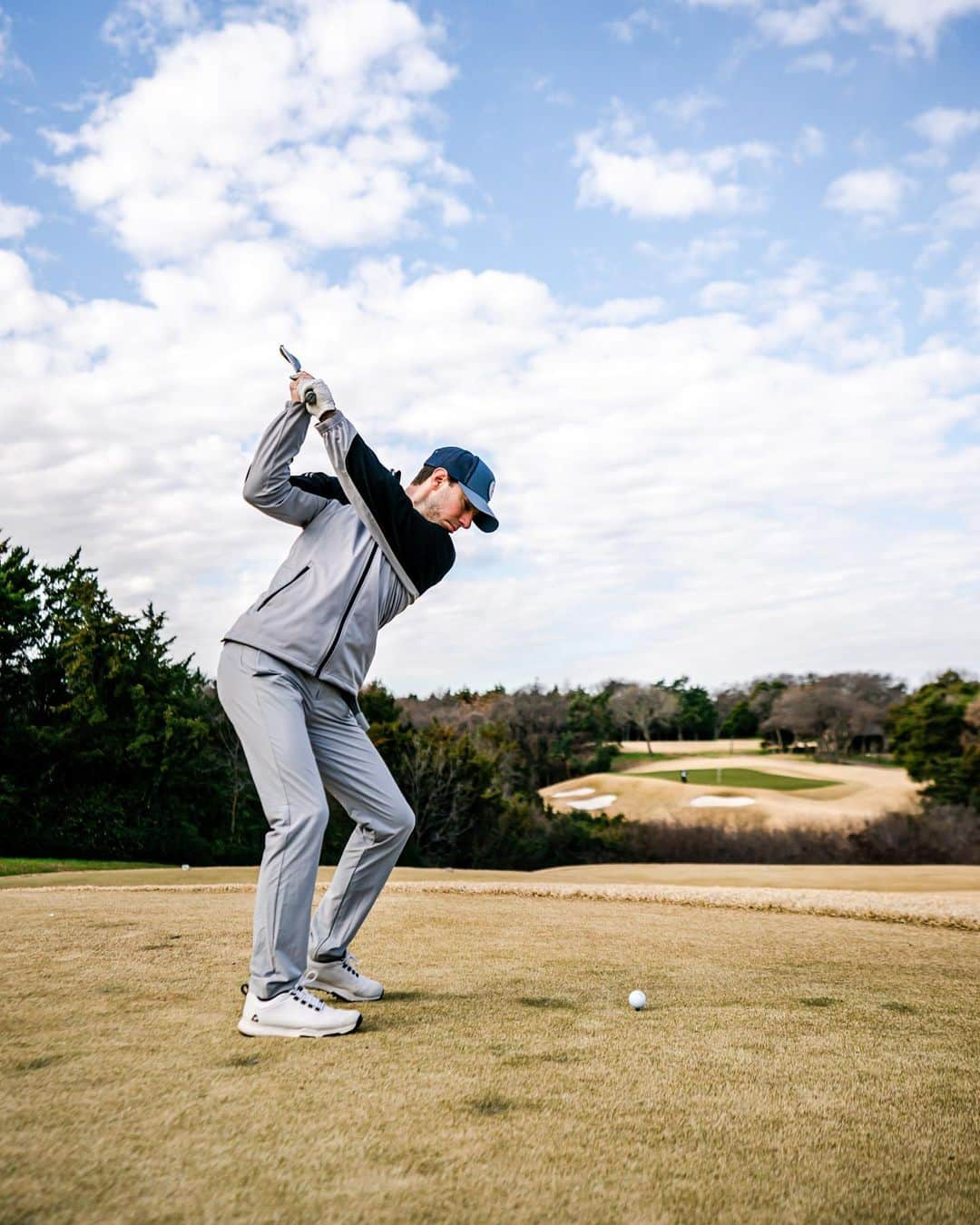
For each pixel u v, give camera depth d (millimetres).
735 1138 1612
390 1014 2533
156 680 27094
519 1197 1338
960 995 3012
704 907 5938
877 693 69188
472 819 34438
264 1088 1801
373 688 36688
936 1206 1361
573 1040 2264
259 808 29594
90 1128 1555
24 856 23656
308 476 2805
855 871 13258
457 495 2959
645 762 71062
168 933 3941
